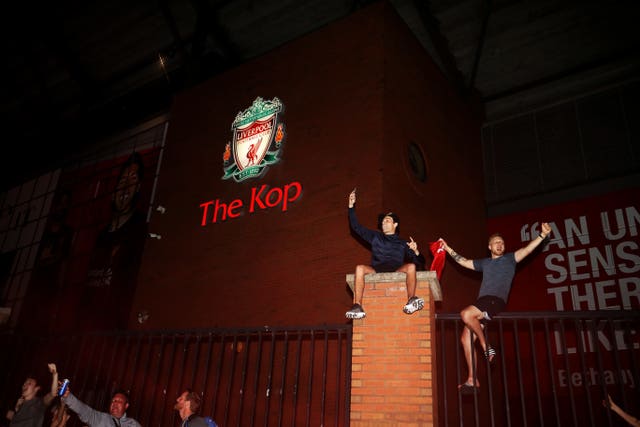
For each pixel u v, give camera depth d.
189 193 11.62
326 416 8.01
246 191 10.71
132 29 15.74
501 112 13.91
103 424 6.25
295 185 10.02
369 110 9.70
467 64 13.67
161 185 12.25
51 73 17.64
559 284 11.29
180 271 10.82
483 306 5.91
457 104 12.94
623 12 11.83
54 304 14.55
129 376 10.37
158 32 15.60
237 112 11.78
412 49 11.32
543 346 10.70
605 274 10.81
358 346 5.51
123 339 10.95
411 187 9.80
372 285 5.75
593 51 12.73
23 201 18.12
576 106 12.82
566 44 12.72
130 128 16.42
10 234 17.58
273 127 10.90
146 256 11.53
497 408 10.62
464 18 12.72
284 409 8.45
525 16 12.41
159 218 11.81
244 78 12.09
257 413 8.68
